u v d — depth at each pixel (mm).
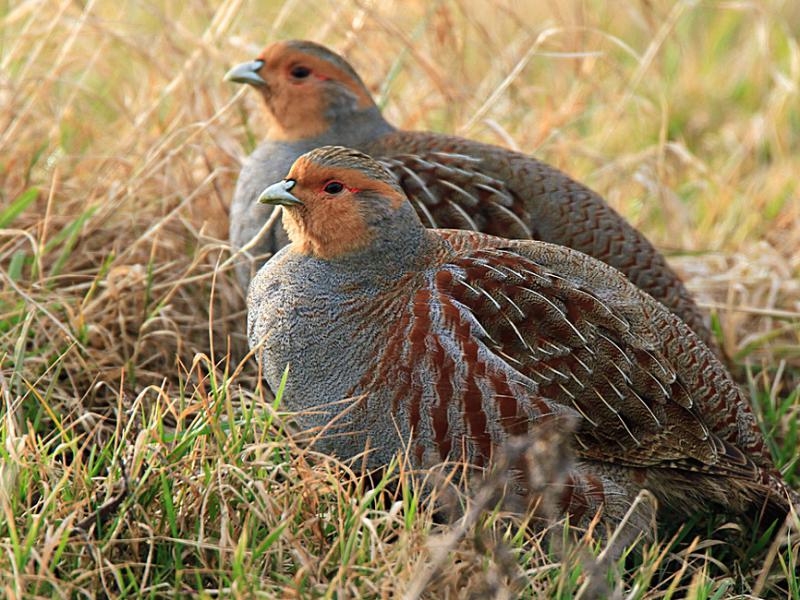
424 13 14500
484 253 8641
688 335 9086
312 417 8477
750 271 13344
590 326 8453
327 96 11406
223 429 8570
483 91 14547
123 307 10789
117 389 10086
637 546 8570
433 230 8914
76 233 11016
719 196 14977
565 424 7773
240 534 7512
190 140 11711
